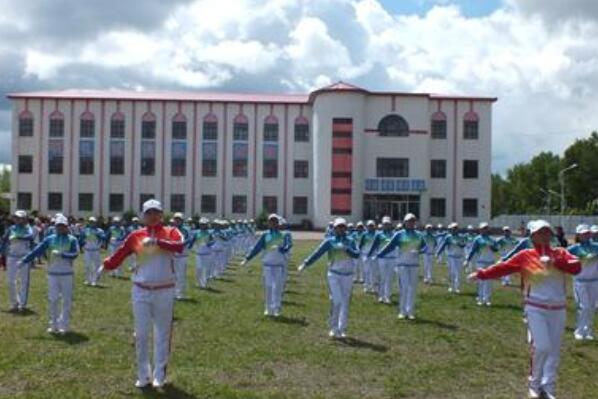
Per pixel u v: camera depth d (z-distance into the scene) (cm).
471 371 1344
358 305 2350
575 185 13350
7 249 2036
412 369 1347
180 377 1222
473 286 3066
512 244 2952
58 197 9206
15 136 9194
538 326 1105
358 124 9006
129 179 9250
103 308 2111
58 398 1073
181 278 2419
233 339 1614
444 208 9338
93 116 9231
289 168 9338
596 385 1255
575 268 1096
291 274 3506
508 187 16938
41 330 1694
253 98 9475
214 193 9325
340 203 8956
